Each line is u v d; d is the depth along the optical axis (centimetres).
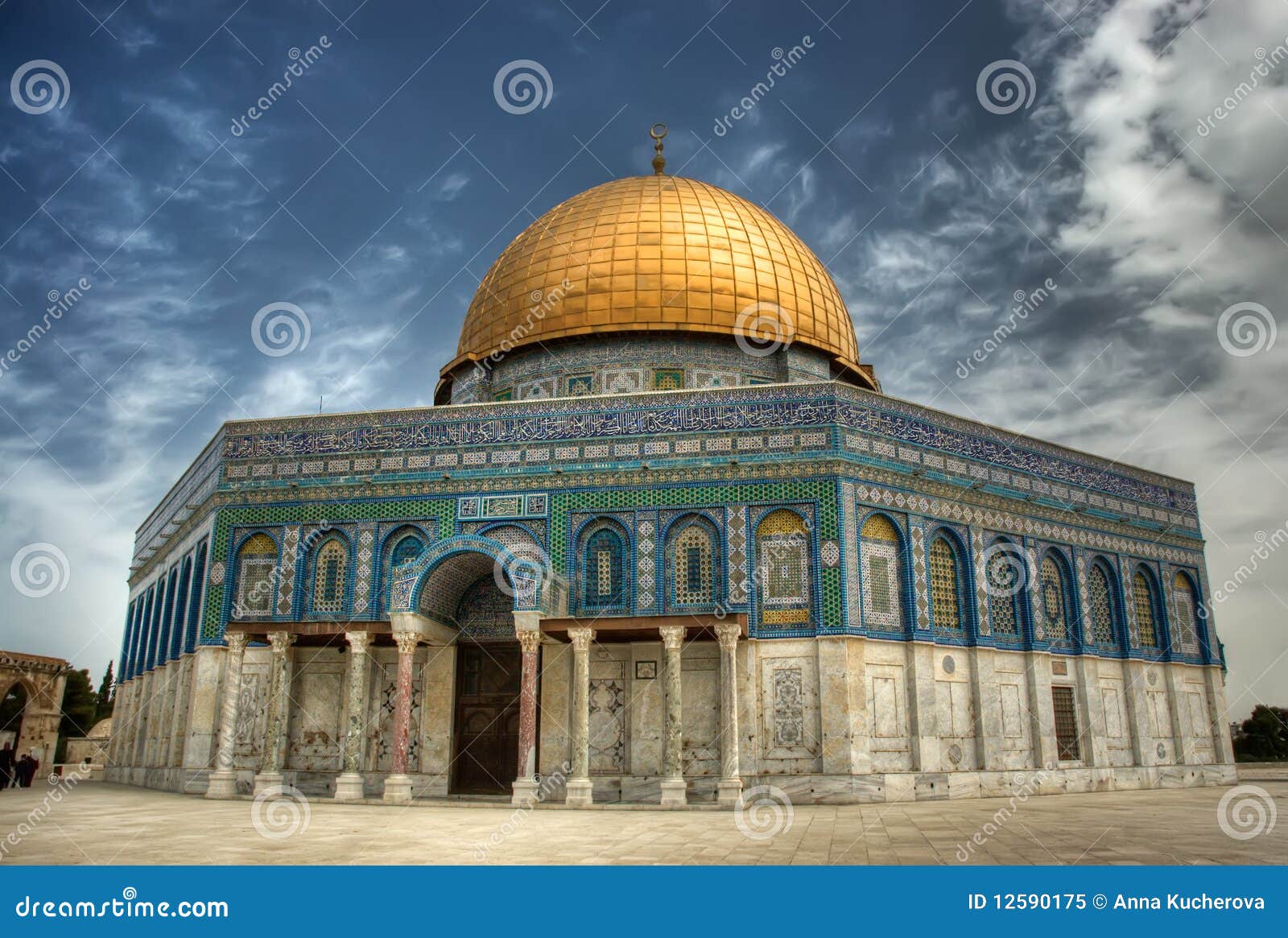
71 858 1096
